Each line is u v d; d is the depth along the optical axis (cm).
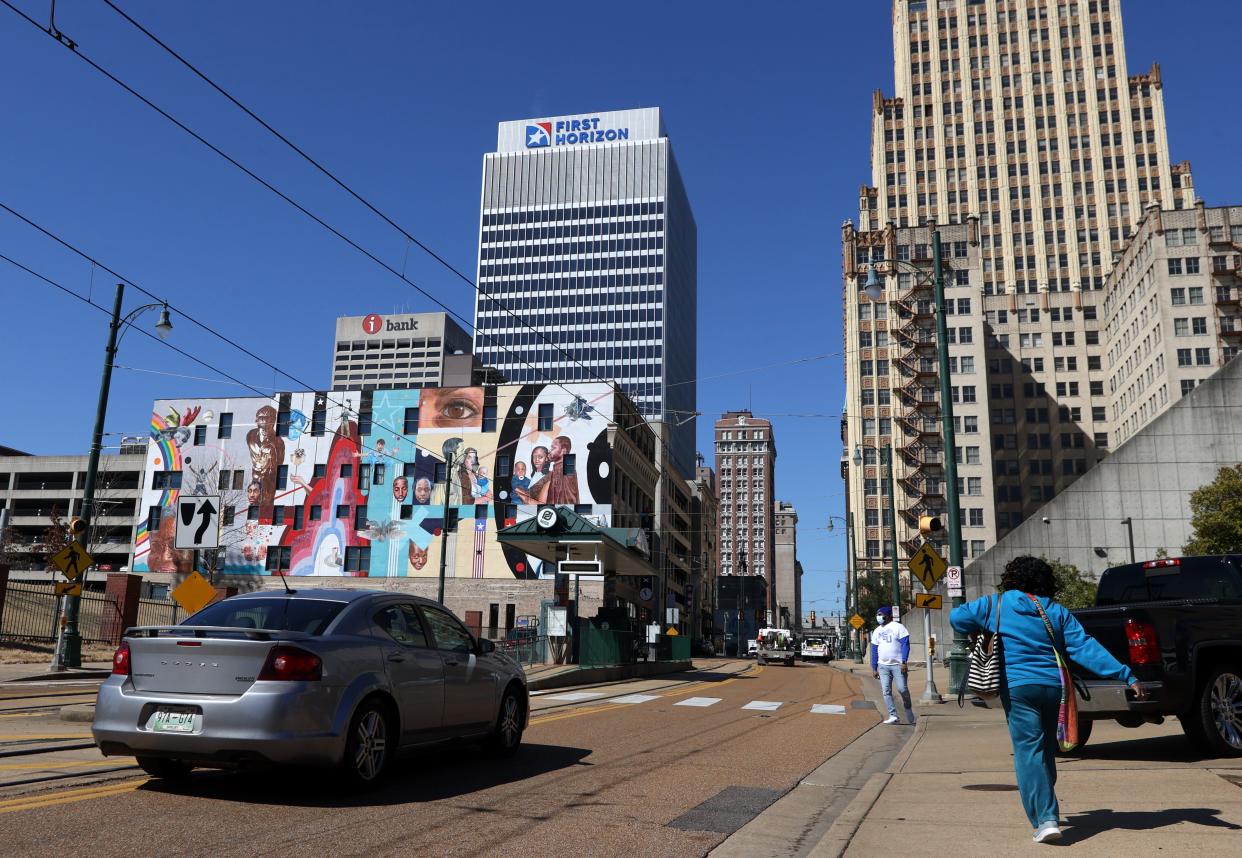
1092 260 12194
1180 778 713
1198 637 859
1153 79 12381
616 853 548
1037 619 526
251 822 591
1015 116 12650
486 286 16962
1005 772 822
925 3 13162
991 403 12106
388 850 532
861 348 11531
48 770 754
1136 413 11006
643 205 16812
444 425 7075
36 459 10975
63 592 2189
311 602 754
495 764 891
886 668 1462
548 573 6625
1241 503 4216
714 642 12575
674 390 16612
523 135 17612
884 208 12681
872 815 642
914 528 10888
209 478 7331
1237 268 10162
